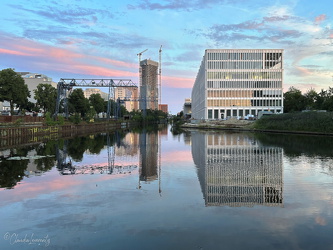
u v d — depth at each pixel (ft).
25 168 81.46
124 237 33.40
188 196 50.01
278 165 80.53
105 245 31.50
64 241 32.76
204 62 444.14
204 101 442.50
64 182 62.59
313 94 404.36
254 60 426.92
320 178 62.90
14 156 107.76
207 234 33.86
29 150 128.77
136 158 102.06
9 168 81.25
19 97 245.65
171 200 47.65
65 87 280.51
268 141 160.15
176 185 58.44
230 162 87.81
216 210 42.32
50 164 88.94
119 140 188.55
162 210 42.55
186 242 31.89
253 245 30.96
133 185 59.06
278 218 38.68
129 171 75.82
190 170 75.51
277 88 425.28
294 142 151.84
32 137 201.16
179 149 129.39
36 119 248.93
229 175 67.67
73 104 374.02
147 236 33.55
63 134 250.98
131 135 242.78
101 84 284.41
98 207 44.37
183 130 324.80
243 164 83.46
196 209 42.86
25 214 41.52
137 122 568.41
